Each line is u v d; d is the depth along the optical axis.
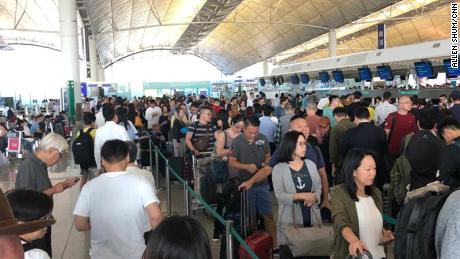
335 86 20.84
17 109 28.16
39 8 27.64
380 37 27.75
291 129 4.98
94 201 3.37
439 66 14.20
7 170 12.54
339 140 7.00
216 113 11.18
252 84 33.81
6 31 36.53
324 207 5.01
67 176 11.55
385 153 6.06
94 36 35.41
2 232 1.19
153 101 14.93
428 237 2.46
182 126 11.04
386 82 17.66
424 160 5.12
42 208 2.65
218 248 5.97
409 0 29.16
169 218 1.77
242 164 5.46
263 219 5.25
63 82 16.06
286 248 4.05
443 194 2.54
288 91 26.20
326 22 32.69
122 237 3.34
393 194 5.48
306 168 4.38
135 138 9.32
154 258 1.66
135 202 3.37
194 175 7.91
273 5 35.72
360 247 3.06
